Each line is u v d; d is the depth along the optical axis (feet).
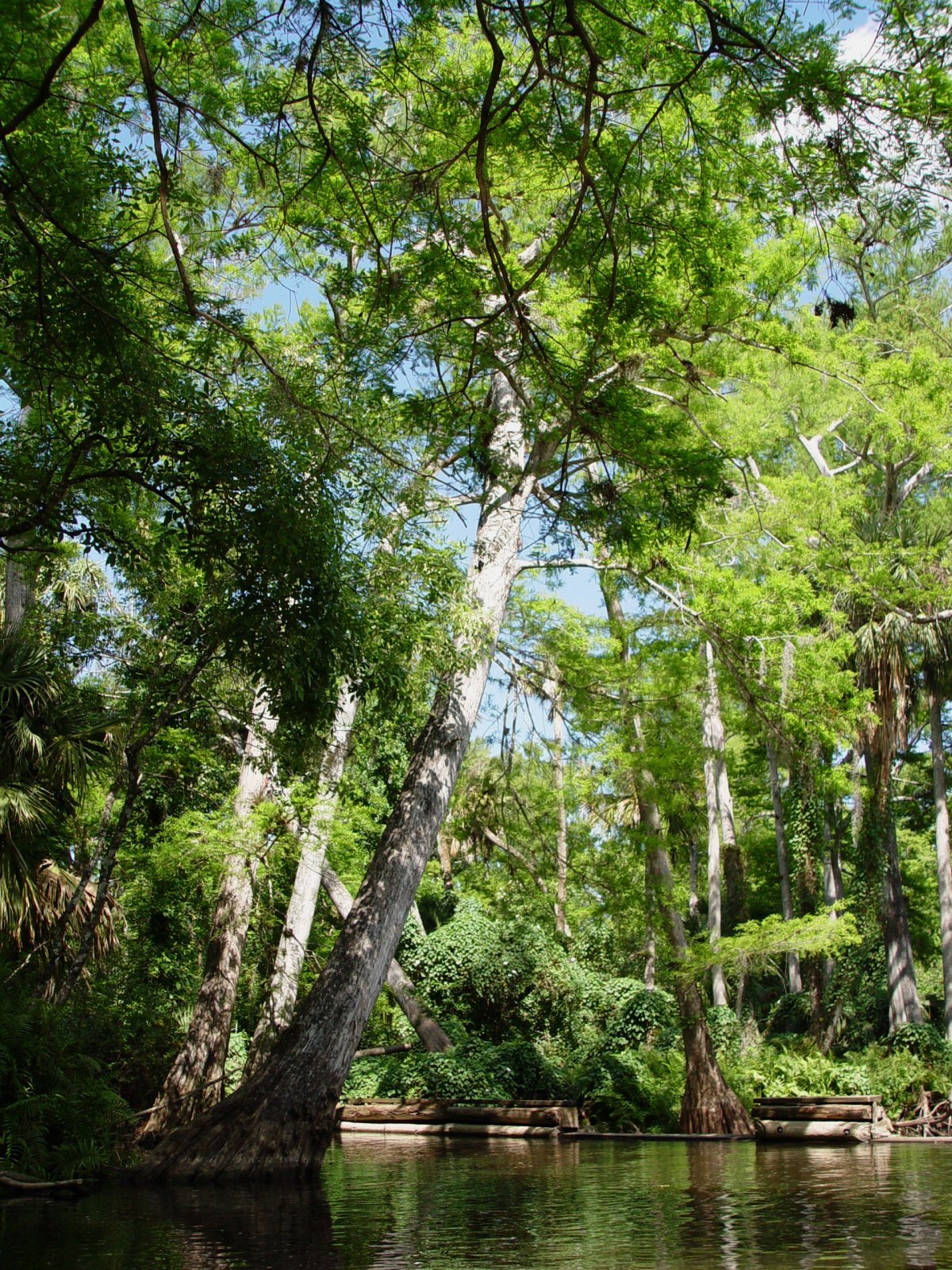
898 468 66.74
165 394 23.70
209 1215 19.77
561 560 43.75
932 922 100.68
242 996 64.44
